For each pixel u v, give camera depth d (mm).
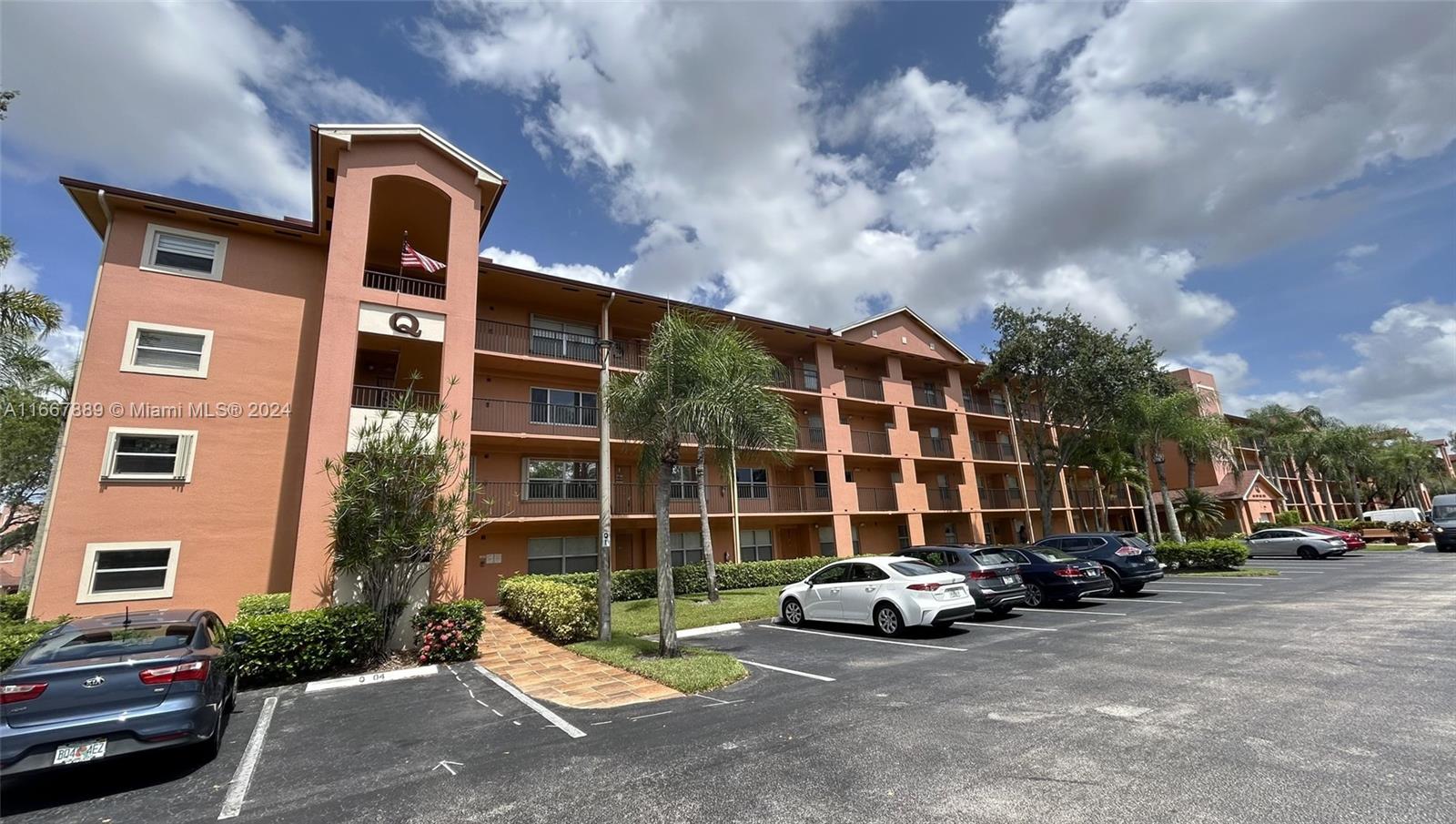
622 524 20141
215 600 13883
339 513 10750
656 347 10695
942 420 30391
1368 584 15641
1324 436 43969
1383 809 3818
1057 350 25672
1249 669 7410
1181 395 24531
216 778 5508
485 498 17797
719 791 4598
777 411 10477
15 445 22406
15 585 37031
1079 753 4961
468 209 16422
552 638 12156
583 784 4906
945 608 10828
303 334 15961
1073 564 14422
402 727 6902
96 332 13664
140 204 14266
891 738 5586
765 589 19766
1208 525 31453
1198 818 3809
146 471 13750
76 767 5836
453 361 15148
